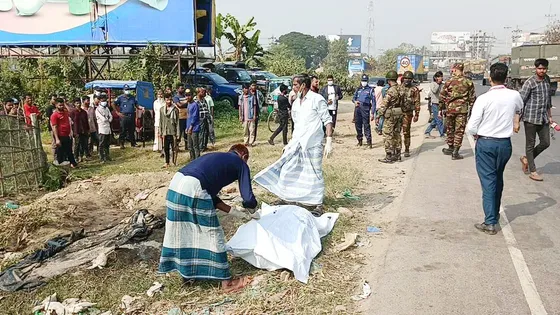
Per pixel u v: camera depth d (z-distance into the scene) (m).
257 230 5.07
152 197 8.47
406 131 10.70
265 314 4.13
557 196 7.35
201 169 4.51
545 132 8.23
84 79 20.33
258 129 17.56
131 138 14.83
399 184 8.28
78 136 12.41
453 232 5.91
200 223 4.51
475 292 4.41
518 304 4.19
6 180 9.31
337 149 12.32
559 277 4.68
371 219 6.48
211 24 22.31
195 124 11.23
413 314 4.07
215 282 4.70
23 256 5.78
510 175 8.70
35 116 10.05
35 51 21.44
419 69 59.22
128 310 4.32
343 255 5.29
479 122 5.75
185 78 21.36
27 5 20.09
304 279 4.68
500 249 5.36
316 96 6.49
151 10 19.89
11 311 4.43
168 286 4.70
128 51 23.12
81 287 4.76
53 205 8.02
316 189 6.50
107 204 8.38
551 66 31.02
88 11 19.97
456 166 9.57
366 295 4.41
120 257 5.36
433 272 4.82
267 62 41.12
